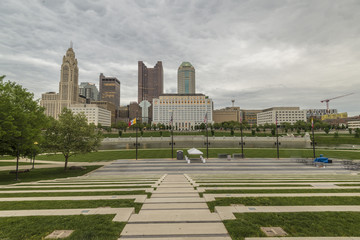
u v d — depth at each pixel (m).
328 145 72.06
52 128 29.94
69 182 18.11
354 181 16.22
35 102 27.14
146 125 187.50
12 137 22.28
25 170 29.02
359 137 81.31
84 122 32.09
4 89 23.94
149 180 18.70
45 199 9.90
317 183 14.52
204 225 6.61
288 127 154.00
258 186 13.24
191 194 10.85
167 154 47.38
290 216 7.29
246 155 45.00
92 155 47.22
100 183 16.38
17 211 8.00
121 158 42.28
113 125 186.62
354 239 5.71
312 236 5.88
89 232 6.11
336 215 7.38
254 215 7.37
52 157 45.00
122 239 5.77
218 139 97.50
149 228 6.41
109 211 7.91
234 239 5.71
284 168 30.88
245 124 186.62
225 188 12.23
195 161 37.31
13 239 5.83
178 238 5.80
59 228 6.45
